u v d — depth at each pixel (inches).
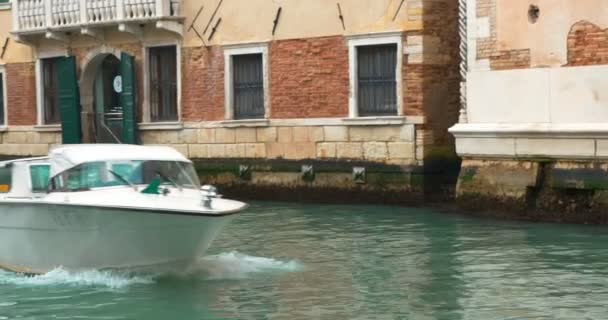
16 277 539.8
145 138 981.2
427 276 523.2
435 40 813.2
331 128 851.4
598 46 666.8
